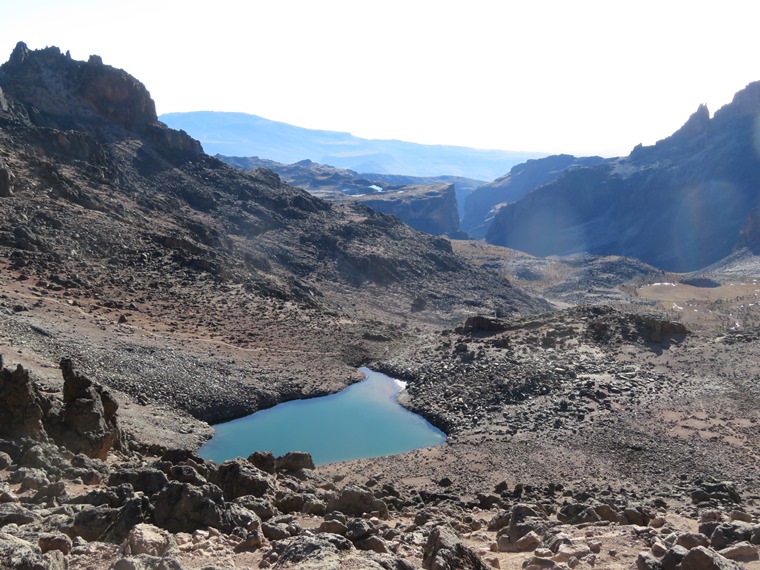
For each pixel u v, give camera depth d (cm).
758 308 14050
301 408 5344
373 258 13512
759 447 3878
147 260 7956
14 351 4247
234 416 5050
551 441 4188
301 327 7362
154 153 14588
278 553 1241
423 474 3688
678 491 3061
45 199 8306
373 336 7431
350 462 4025
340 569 1118
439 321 11675
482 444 4259
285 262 12525
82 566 1182
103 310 6169
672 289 18338
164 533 1343
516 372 5597
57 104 13662
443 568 1170
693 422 4359
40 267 6625
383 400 5622
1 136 9862
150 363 5200
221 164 15788
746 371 5356
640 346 6078
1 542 1062
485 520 2281
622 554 1377
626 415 4569
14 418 2323
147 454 3172
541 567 1330
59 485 1788
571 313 7031
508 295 14912
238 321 7131
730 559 1217
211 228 10888
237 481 2048
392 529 1670
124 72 14888
